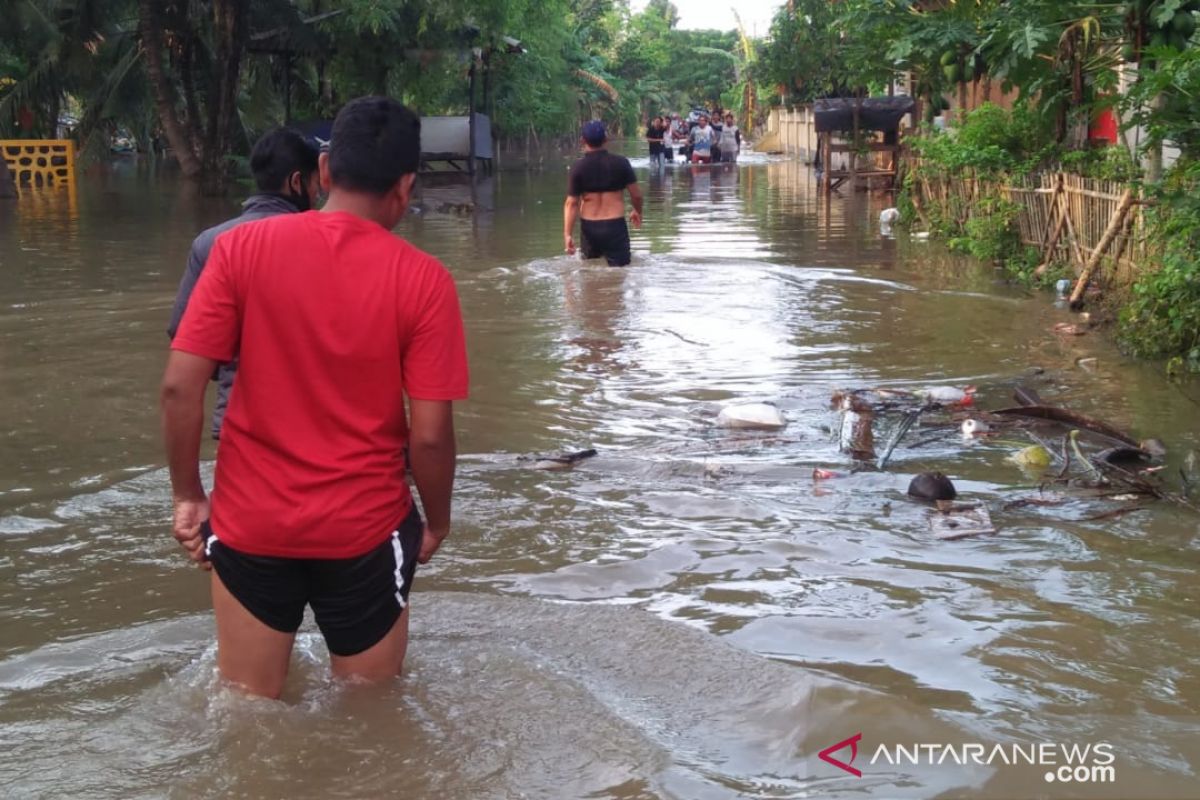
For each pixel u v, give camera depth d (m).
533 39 40.88
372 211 3.11
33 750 3.14
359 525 3.07
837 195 24.25
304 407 3.03
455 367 3.10
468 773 3.00
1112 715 3.38
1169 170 8.75
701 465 5.86
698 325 9.63
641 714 3.36
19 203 22.86
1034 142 14.56
